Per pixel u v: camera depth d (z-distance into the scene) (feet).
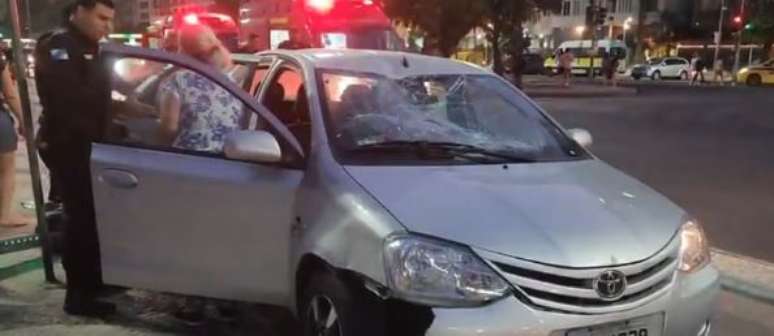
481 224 10.59
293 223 12.27
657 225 11.47
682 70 164.96
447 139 13.28
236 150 12.37
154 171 13.61
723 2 193.16
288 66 15.30
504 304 9.97
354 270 10.82
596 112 70.69
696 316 11.25
